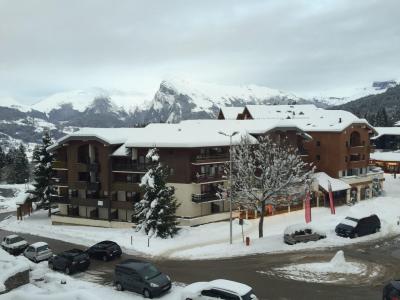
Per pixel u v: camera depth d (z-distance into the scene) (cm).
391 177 10394
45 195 7806
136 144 6550
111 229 6353
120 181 6856
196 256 4656
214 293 3042
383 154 11694
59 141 7112
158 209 5606
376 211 6825
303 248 4803
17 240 5441
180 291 3547
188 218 6281
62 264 4150
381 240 5131
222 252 4738
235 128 7250
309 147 8306
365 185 8319
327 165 8144
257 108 11531
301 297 3356
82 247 5466
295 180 5284
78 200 7019
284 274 3934
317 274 3919
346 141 8162
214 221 6525
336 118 8675
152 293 3388
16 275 3378
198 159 6406
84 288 3562
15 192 11988
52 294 3077
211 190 6706
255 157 6022
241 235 5616
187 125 7575
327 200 7500
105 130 7231
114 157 6812
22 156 14350
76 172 7075
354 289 3528
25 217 7938
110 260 4625
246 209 6191
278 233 5606
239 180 5506
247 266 4219
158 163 5741
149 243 5244
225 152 6788
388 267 4106
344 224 5300
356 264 4203
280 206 6800
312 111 10625
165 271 4150
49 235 6281
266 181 5119
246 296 2959
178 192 6406
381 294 3412
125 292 3547
